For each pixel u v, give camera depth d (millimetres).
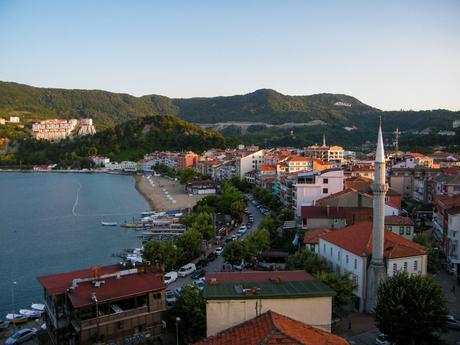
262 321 40844
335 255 86562
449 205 109188
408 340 59281
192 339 66312
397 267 77188
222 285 54656
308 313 51125
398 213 118812
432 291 60469
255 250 109312
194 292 71375
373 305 75562
